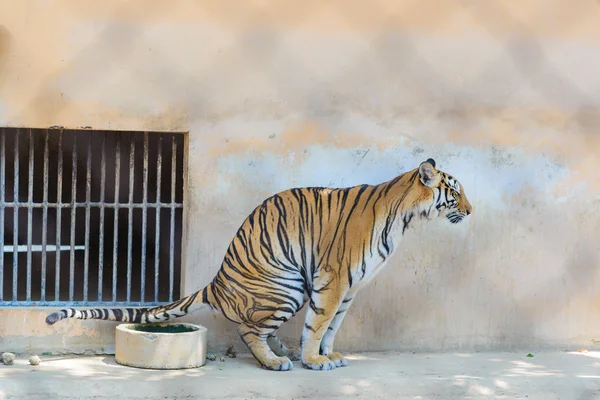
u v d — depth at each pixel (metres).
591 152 7.72
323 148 7.33
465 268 7.58
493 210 7.60
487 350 7.64
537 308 7.69
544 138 7.65
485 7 7.50
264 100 7.24
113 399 6.01
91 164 7.46
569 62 7.65
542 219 7.68
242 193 7.24
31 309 7.03
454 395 6.39
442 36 7.45
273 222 6.85
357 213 6.76
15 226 7.16
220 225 7.23
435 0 7.42
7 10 6.88
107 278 9.20
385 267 7.49
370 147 7.39
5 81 6.89
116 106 7.03
